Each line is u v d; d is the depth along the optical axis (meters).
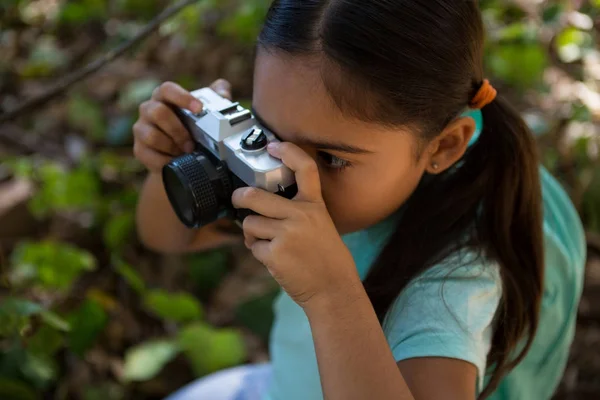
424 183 0.98
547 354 1.07
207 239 1.31
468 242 0.92
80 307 1.63
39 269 1.64
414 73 0.79
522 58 2.17
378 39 0.77
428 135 0.86
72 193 1.86
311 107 0.80
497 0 2.49
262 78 0.84
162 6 2.57
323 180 0.87
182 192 0.93
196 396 1.33
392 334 0.88
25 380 1.47
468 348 0.83
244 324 1.76
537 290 0.97
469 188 0.95
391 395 0.77
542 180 1.15
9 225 1.88
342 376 0.78
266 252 0.80
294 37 0.79
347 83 0.78
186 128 1.01
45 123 2.19
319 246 0.79
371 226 0.98
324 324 0.80
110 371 1.66
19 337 1.37
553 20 2.37
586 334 1.75
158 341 1.69
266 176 0.82
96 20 2.58
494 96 0.92
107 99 2.28
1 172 2.02
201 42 2.42
